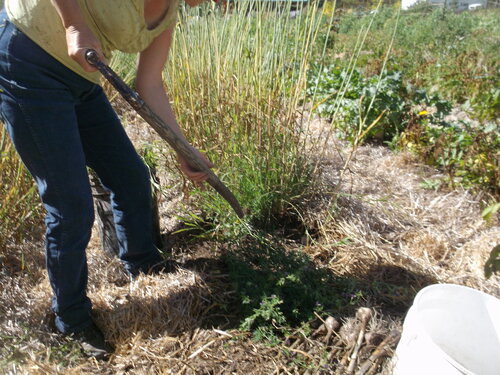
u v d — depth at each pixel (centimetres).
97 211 255
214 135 291
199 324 218
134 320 215
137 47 194
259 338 208
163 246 276
